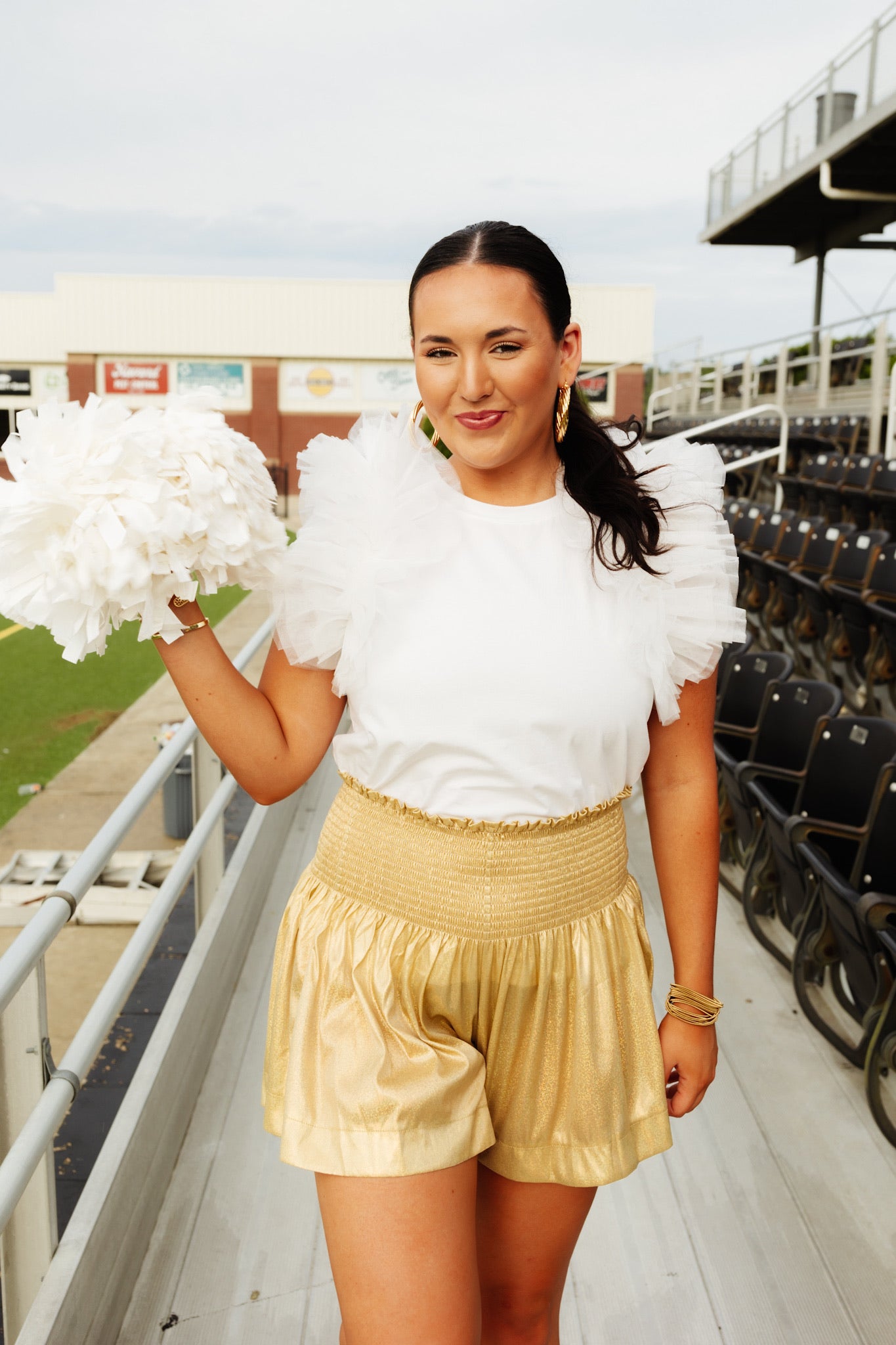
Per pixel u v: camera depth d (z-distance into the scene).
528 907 1.20
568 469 1.24
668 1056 1.35
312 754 1.24
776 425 12.88
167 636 1.09
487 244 1.12
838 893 2.55
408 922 1.20
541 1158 1.27
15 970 1.42
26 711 7.67
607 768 1.24
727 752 3.63
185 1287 1.94
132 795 2.02
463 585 1.17
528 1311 1.35
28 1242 1.69
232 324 26.06
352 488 1.17
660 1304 1.91
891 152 12.55
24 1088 1.63
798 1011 2.89
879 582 5.13
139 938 2.07
